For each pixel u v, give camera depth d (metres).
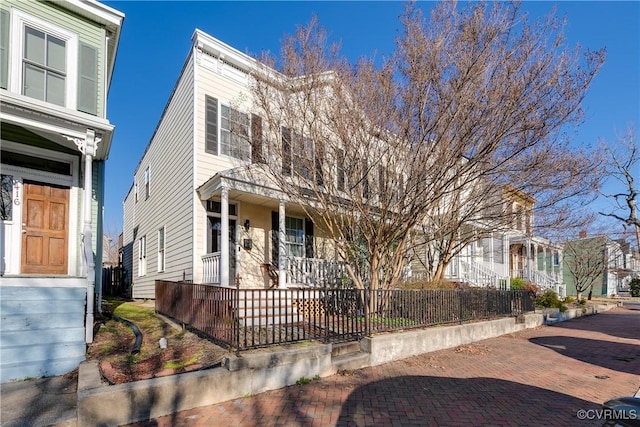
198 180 10.35
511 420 4.40
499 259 19.36
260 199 10.80
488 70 7.02
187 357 5.56
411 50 7.27
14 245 8.05
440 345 8.05
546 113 7.22
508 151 8.28
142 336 6.98
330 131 8.58
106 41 8.95
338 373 6.05
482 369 6.65
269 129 9.13
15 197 8.17
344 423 4.20
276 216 12.12
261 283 11.34
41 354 5.57
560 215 10.96
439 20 7.23
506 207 10.94
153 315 9.72
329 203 9.23
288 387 5.36
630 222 14.04
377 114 7.78
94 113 8.36
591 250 23.91
